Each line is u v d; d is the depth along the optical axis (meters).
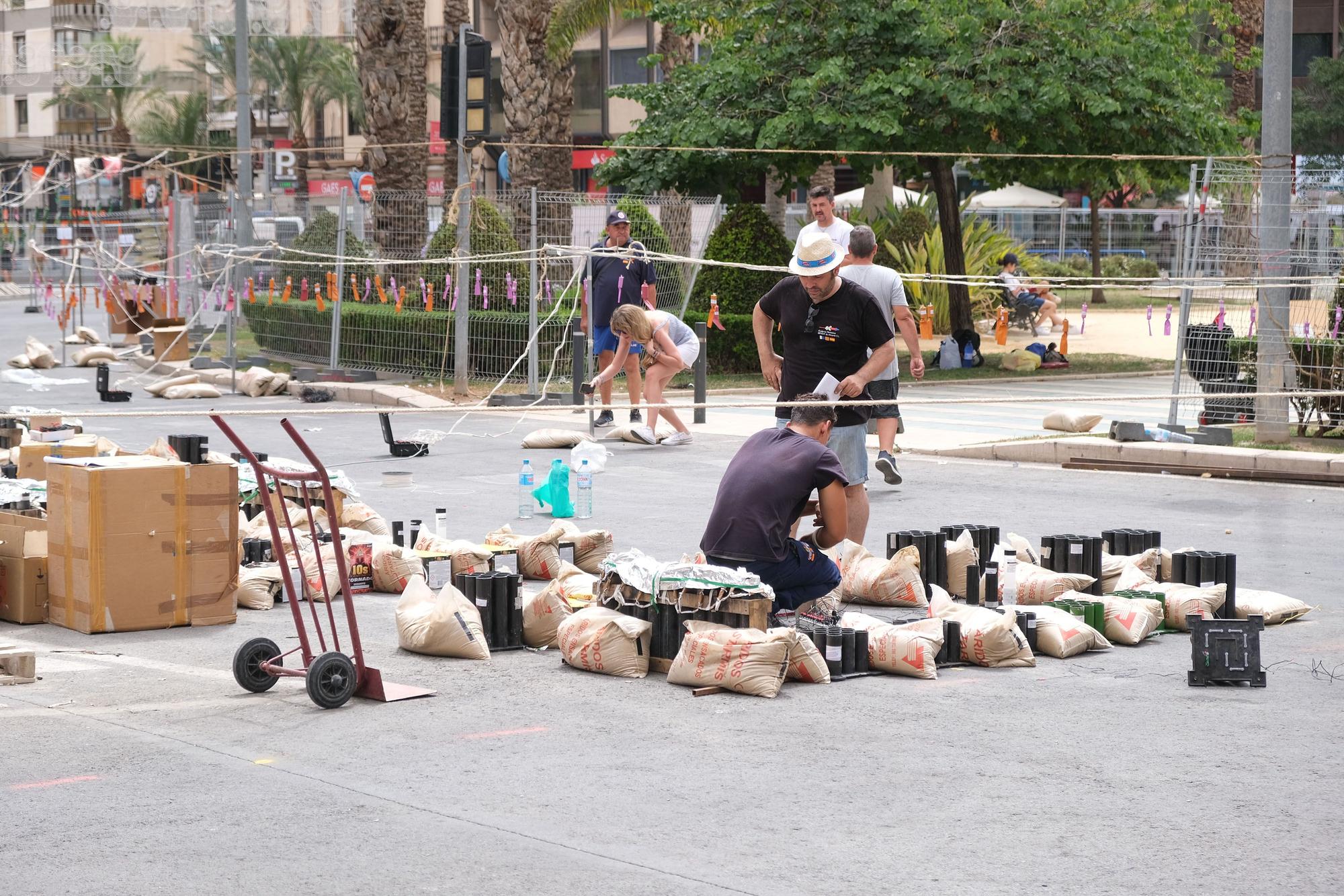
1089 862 5.60
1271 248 18.22
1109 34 27.59
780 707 7.87
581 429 20.34
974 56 26.97
